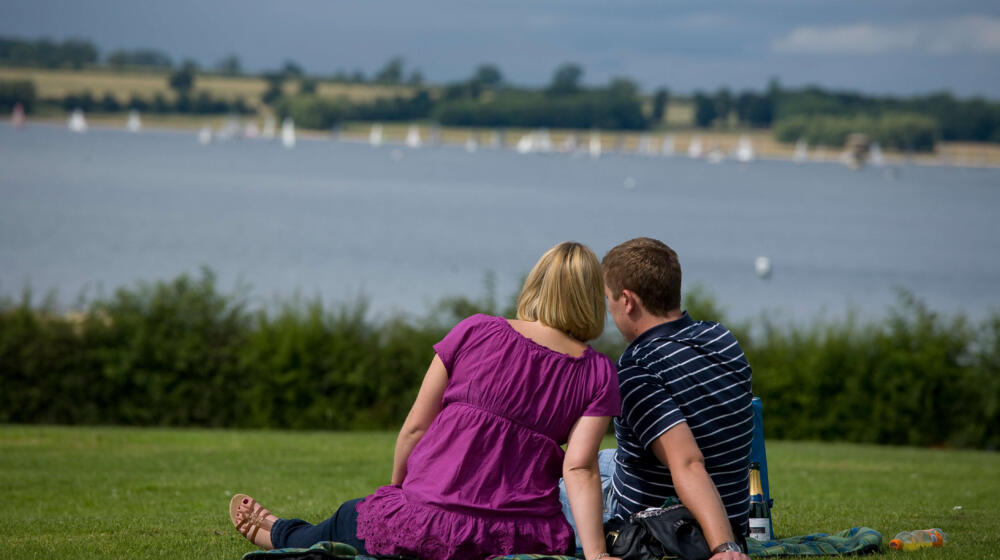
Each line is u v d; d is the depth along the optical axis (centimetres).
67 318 2739
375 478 1583
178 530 1002
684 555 712
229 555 852
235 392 2675
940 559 834
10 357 2614
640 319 792
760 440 909
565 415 727
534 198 18175
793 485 1558
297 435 2358
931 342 2670
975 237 13925
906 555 850
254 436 2248
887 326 2773
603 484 845
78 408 2645
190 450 1944
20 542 928
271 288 6612
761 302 6862
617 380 742
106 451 1911
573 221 13612
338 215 12781
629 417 765
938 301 7488
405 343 2744
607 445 2181
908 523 1087
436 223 12369
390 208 14312
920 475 1745
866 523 1081
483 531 706
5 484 1463
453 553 702
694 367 769
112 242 8938
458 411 726
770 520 909
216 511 1187
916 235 13888
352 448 2016
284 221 11644
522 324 749
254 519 809
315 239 9919
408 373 2717
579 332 747
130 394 2669
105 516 1139
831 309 6575
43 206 11781
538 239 10962
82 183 15950
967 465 1978
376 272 7681
